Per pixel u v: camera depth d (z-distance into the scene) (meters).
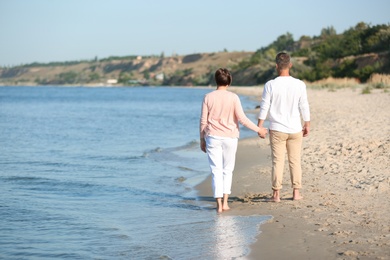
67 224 6.39
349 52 82.56
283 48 170.25
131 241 5.61
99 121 27.84
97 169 11.21
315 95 40.00
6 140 18.02
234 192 8.28
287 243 5.27
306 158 10.56
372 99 30.84
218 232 5.87
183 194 8.46
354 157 10.15
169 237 5.74
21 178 9.91
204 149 7.32
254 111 30.44
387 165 9.09
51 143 16.98
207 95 7.14
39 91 133.88
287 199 7.40
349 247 5.00
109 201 7.91
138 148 15.27
